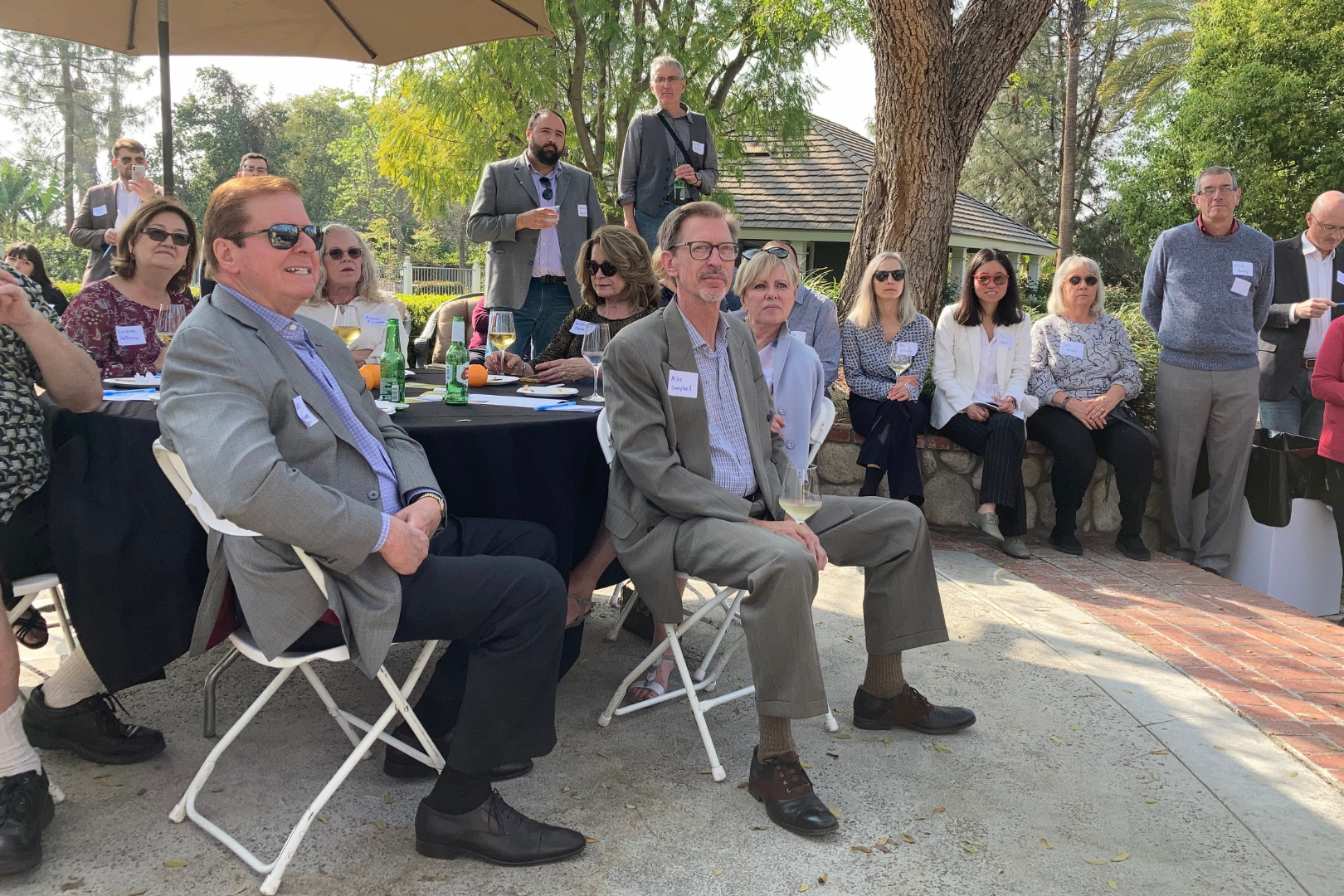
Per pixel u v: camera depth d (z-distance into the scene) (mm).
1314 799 2486
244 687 3006
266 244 2008
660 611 2592
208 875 2012
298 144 51625
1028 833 2285
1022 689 3168
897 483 5074
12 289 2076
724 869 2105
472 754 2037
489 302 5625
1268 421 5609
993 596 4211
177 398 1886
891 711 2824
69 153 37406
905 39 6188
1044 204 31156
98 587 2232
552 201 5551
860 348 5234
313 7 4184
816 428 3154
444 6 4172
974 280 5141
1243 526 5016
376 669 1959
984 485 4957
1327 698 3154
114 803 2281
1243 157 15680
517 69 12461
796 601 2234
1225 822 2357
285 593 1949
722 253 2604
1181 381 5016
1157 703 3090
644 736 2768
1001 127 31219
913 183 6477
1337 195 5297
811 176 18281
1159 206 16984
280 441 2033
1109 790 2508
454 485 2574
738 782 2512
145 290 3369
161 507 2250
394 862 2096
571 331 4180
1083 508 5496
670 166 6270
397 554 1955
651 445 2584
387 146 14914
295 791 2377
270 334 2068
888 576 2723
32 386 2312
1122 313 7559
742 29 13258
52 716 2438
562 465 2758
